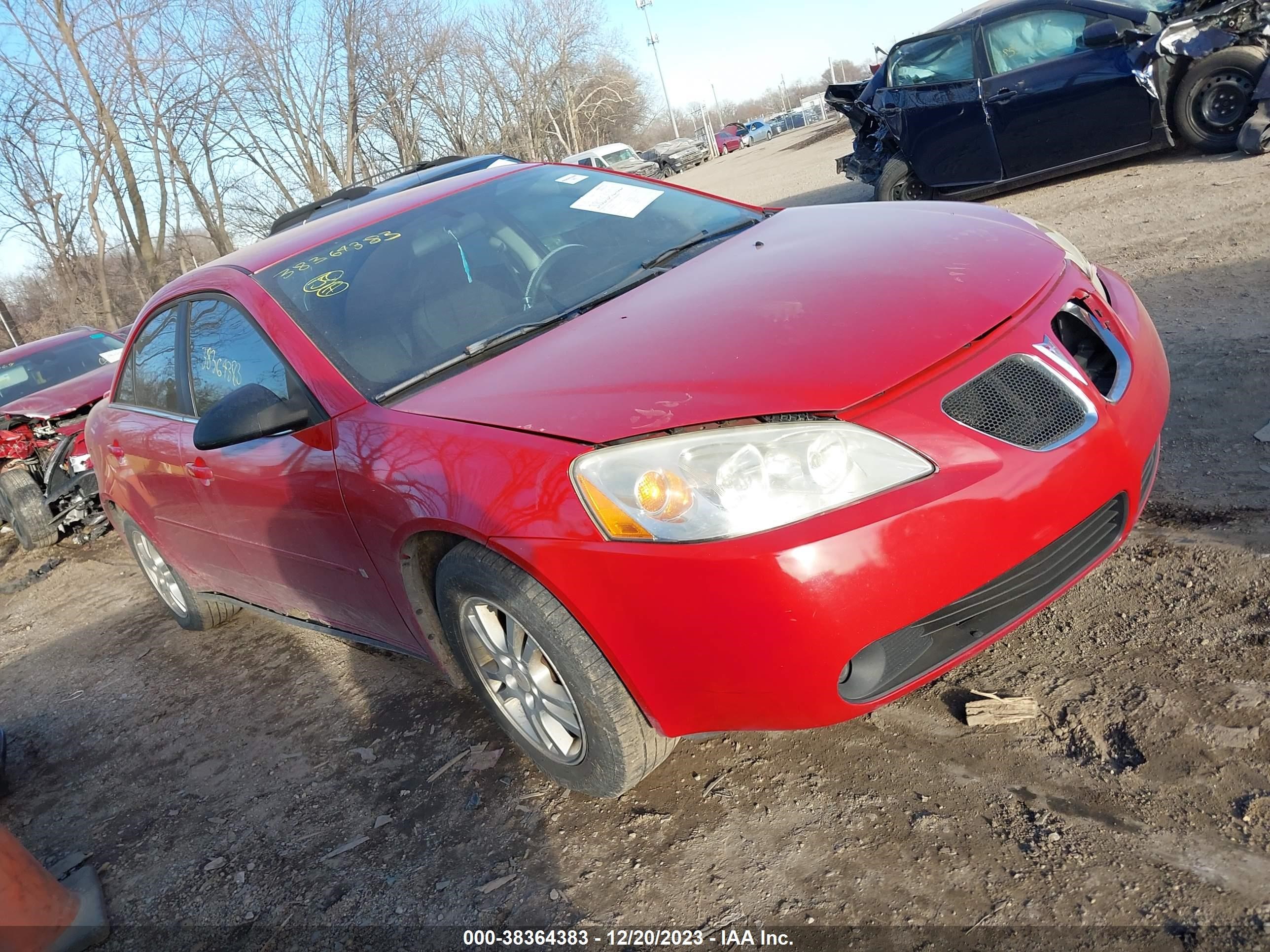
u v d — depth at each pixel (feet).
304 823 9.23
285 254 10.59
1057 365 7.00
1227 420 10.84
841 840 6.84
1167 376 8.25
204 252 119.24
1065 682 7.63
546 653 7.20
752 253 9.18
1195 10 22.75
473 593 7.51
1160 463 10.41
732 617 6.14
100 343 29.66
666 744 7.46
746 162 97.81
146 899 8.86
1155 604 8.19
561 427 6.85
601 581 6.49
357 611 9.82
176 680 13.84
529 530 6.72
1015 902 5.92
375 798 9.22
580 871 7.39
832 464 6.18
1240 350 12.40
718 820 7.45
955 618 6.52
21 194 93.66
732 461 6.20
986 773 7.02
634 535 6.33
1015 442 6.59
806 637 6.07
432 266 9.91
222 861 9.04
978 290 7.41
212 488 10.74
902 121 26.50
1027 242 8.45
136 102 91.30
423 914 7.49
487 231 10.44
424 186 11.96
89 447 14.94
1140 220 19.97
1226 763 6.40
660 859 7.25
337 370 8.88
